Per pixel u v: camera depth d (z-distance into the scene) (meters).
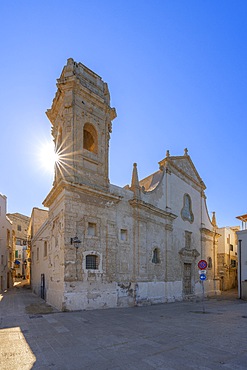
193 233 30.59
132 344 8.21
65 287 14.80
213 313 15.82
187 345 8.17
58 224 16.91
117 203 19.14
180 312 16.09
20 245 68.38
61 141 18.62
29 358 6.97
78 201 16.36
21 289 37.38
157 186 24.61
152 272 21.77
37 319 12.38
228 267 47.16
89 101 18.84
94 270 16.33
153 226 22.81
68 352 7.43
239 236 32.38
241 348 7.89
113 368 6.25
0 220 36.66
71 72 17.89
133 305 18.89
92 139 20.42
